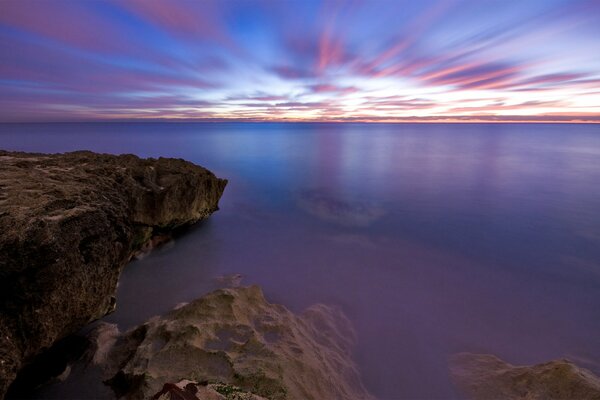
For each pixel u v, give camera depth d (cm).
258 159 4572
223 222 1891
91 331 761
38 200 668
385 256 1466
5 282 525
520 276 1291
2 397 470
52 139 6912
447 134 10894
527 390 618
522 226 1883
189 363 581
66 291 593
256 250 1495
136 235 1227
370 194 2652
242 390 517
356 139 8588
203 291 1066
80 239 654
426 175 3378
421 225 1909
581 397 566
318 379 607
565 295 1146
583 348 866
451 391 679
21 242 542
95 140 6825
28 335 532
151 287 1068
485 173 3453
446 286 1192
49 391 589
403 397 661
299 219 2019
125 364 634
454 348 845
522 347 864
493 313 1022
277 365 581
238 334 673
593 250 1550
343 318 939
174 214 1427
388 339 863
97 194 842
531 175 3303
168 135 9619
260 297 859
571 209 2183
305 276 1237
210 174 1770
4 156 1234
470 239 1692
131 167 1332
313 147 6231
